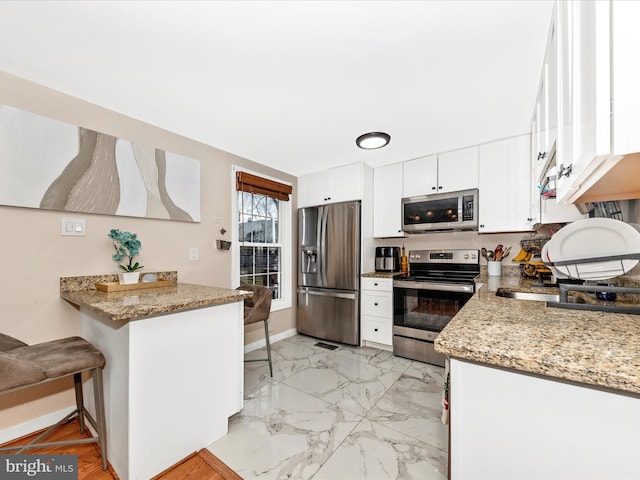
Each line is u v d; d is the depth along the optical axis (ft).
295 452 4.87
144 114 6.75
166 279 7.42
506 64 4.93
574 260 4.28
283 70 5.15
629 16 1.77
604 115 1.85
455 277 9.23
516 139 7.98
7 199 5.07
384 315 9.63
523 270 8.73
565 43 2.97
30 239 5.40
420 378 7.61
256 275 10.36
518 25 4.05
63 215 5.79
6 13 3.85
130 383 4.08
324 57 4.80
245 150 9.12
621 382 1.77
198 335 4.95
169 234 7.57
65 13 3.87
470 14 3.90
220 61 4.91
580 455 2.04
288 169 11.13
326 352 9.57
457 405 2.49
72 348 4.65
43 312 5.51
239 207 9.73
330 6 3.77
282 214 11.45
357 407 6.21
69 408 5.76
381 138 7.88
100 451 4.84
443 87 5.66
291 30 4.19
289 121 7.15
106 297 5.16
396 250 10.88
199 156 8.35
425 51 4.64
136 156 6.84
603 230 4.11
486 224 8.43
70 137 5.83
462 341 2.48
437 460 4.66
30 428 5.31
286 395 6.72
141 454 4.18
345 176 10.55
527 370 2.09
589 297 5.08
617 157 1.94
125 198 6.61
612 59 1.83
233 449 4.95
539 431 2.17
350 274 10.12
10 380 3.56
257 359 8.89
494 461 2.34
